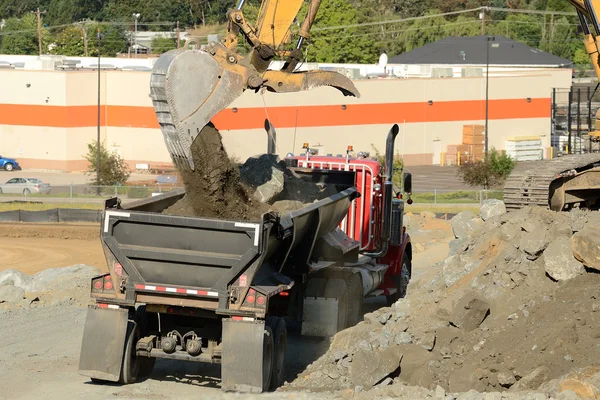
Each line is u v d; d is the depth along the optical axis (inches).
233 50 831.7
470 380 697.0
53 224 2691.9
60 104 4781.0
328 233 995.3
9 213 2751.0
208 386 784.9
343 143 4936.0
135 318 776.3
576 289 761.0
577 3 1110.4
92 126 4830.2
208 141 812.0
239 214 828.6
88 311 768.3
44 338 976.3
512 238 850.1
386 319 850.8
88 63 5329.7
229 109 4522.6
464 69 5551.2
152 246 750.5
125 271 757.3
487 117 4948.3
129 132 4785.9
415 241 2057.1
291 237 811.4
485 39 6565.0
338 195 964.0
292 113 4709.6
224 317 741.9
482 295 809.5
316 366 810.2
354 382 735.1
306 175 1145.4
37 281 1385.3
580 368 677.9
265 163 944.3
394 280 1253.1
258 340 729.0
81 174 4736.7
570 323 717.3
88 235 2468.0
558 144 5221.5
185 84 789.9
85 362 763.4
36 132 4842.5
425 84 5211.6
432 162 5305.1
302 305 927.0
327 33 7160.4
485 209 1093.1
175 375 826.8
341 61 7224.4
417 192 3843.5
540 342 707.4
